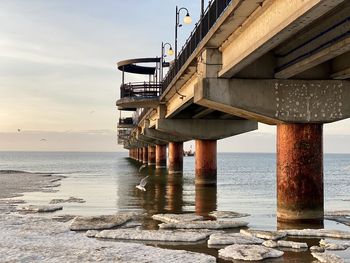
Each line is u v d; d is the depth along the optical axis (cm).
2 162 15475
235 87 1903
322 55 1461
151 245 1491
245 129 3969
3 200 2842
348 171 8781
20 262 1289
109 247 1455
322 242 1455
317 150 1823
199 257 1309
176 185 3934
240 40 1691
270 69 1877
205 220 1964
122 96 4162
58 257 1335
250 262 1255
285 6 1230
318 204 1806
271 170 8556
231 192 3331
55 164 12131
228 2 1678
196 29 2280
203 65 1998
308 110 1825
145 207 2441
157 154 7269
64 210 2350
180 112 3934
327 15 1331
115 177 5316
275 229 1720
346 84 1828
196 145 3978
